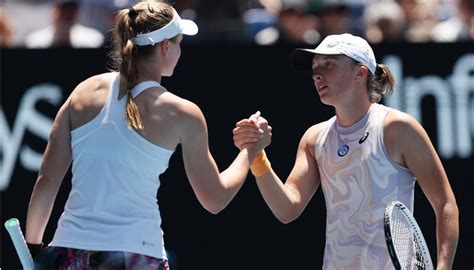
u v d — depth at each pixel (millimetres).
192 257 26703
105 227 13477
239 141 15344
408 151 15000
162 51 14055
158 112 13688
